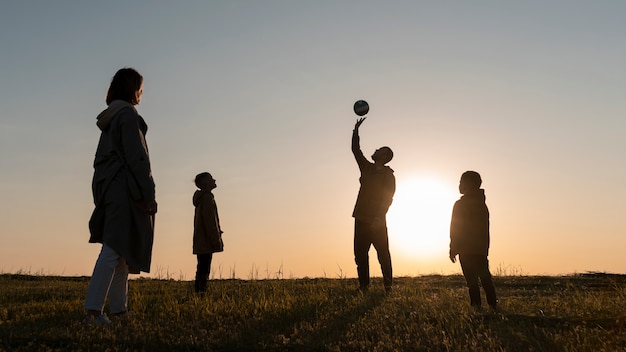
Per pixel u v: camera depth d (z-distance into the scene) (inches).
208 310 295.0
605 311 295.1
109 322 255.3
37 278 615.2
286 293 367.6
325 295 358.0
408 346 229.8
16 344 217.5
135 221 261.6
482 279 329.7
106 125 266.2
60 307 309.3
